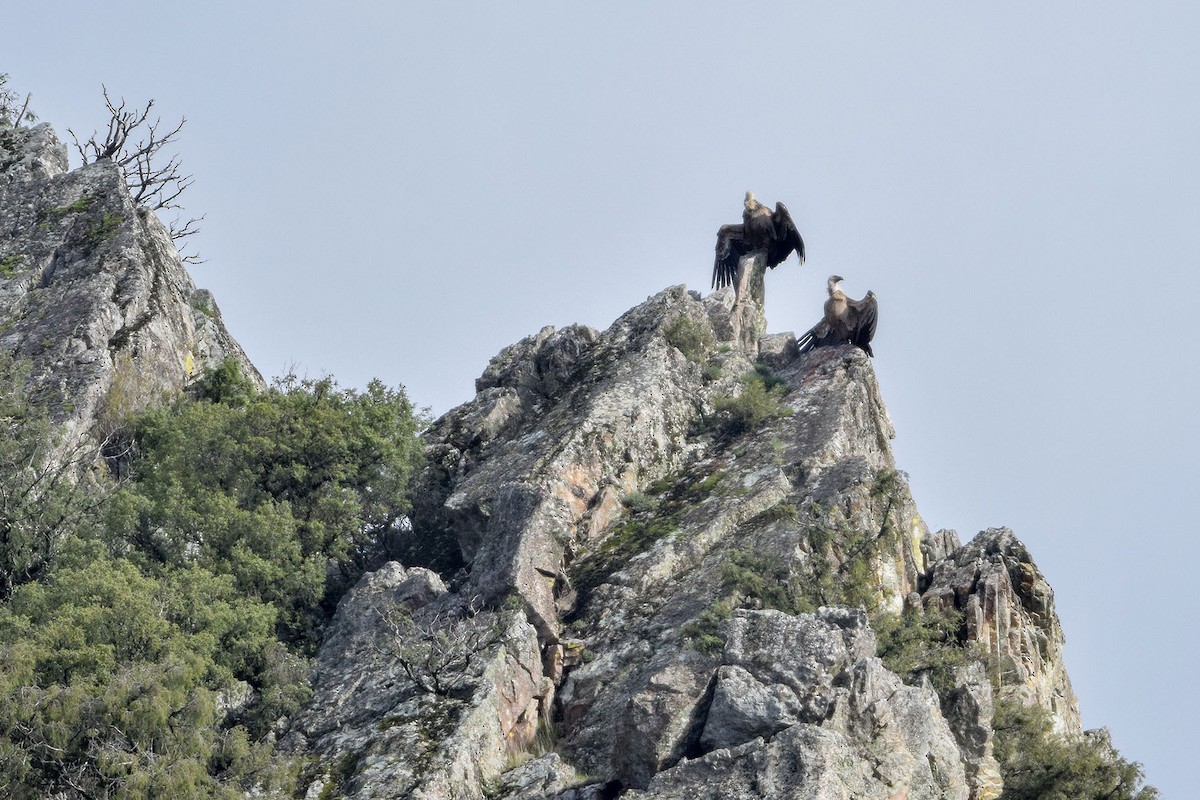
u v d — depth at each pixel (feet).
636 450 654.12
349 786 480.23
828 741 449.06
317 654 574.56
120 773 463.83
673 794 446.60
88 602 533.55
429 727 500.33
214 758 488.44
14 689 478.18
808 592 557.74
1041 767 554.05
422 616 570.87
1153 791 549.54
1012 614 609.83
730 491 623.77
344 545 639.76
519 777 487.20
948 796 487.61
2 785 461.78
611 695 522.47
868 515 599.98
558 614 568.82
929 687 523.70
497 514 605.73
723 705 473.26
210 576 570.05
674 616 547.08
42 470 642.22
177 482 630.33
